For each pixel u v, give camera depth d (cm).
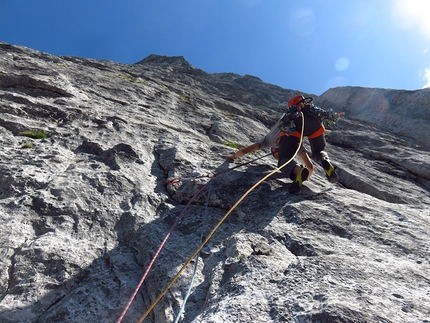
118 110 652
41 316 248
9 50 813
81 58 1041
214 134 687
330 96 1505
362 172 670
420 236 353
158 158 497
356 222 373
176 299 260
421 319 212
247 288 244
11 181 364
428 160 763
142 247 316
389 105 1252
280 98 1625
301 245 320
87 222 338
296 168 405
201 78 1591
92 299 261
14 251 288
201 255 312
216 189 416
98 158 454
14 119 497
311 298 227
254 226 362
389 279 262
